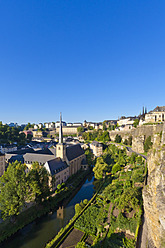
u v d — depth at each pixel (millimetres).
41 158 88500
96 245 34438
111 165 95750
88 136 192375
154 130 105312
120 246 33094
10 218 46250
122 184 60062
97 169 79250
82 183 83250
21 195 45344
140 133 115312
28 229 45906
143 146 105812
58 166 76875
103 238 37031
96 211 49000
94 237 38938
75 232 41438
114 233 37812
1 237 40906
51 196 61125
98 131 193875
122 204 41688
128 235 36562
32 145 174375
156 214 27672
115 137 152250
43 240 41688
